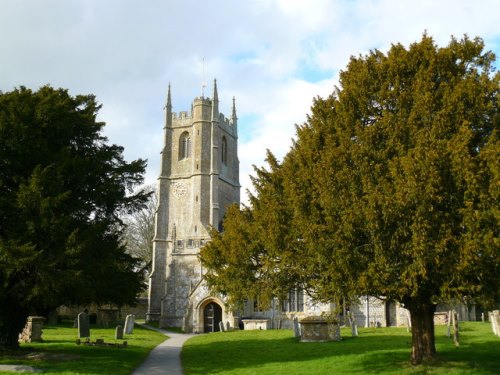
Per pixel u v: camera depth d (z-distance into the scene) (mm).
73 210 21750
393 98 17969
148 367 20609
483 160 14906
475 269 14383
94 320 49812
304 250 17750
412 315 18359
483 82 16859
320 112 19969
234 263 20578
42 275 19250
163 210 66062
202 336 37500
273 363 20422
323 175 16656
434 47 18109
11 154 20828
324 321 28781
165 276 63188
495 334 28453
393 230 15266
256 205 21703
